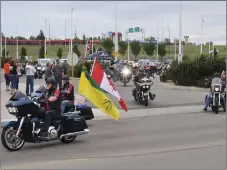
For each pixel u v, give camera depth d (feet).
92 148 33.40
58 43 429.79
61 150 32.65
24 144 35.22
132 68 143.33
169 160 28.58
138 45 310.24
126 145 34.58
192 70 105.50
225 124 46.52
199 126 45.16
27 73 75.31
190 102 70.13
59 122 34.83
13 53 380.17
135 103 67.72
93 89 42.50
